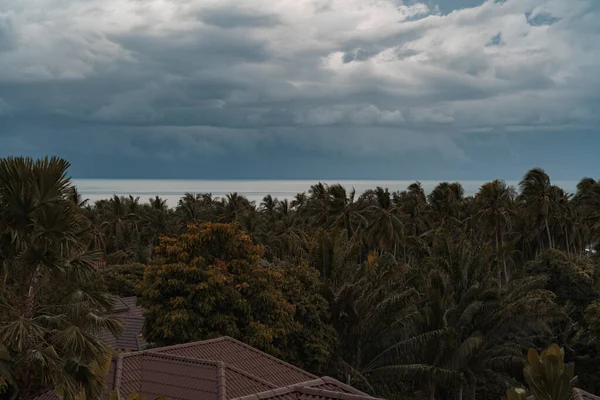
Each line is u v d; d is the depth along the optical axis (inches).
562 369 200.1
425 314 1021.2
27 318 483.2
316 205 2783.0
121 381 577.6
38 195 484.7
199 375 587.5
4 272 488.7
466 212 2728.8
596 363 1184.8
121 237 2832.2
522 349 1172.5
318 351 930.7
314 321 968.3
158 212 2812.5
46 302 545.3
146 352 639.8
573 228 2423.7
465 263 1140.5
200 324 865.5
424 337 952.9
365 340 1038.4
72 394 462.6
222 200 3203.7
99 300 548.1
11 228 475.8
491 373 1064.8
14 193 473.1
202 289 872.3
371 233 2363.4
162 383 577.3
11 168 473.4
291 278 1017.5
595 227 2097.7
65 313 514.0
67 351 476.7
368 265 1111.6
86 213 2496.3
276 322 906.7
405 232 2568.9
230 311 897.5
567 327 1237.7
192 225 987.3
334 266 1097.4
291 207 3597.4
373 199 2950.3
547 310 1026.1
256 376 621.6
